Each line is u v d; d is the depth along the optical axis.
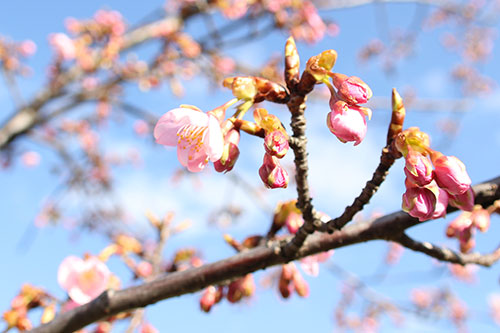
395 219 0.39
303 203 0.36
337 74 0.34
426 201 0.34
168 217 0.50
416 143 0.34
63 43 1.10
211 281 0.39
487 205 0.39
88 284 0.43
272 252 0.39
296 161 0.35
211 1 1.12
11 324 0.42
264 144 0.34
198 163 0.35
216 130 0.34
